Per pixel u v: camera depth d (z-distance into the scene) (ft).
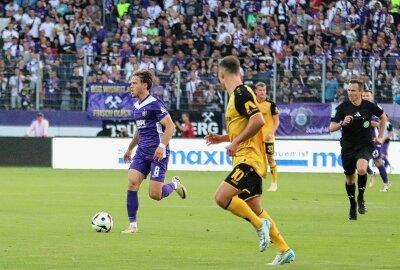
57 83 242.58
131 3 273.75
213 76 240.32
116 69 243.19
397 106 232.73
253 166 76.59
